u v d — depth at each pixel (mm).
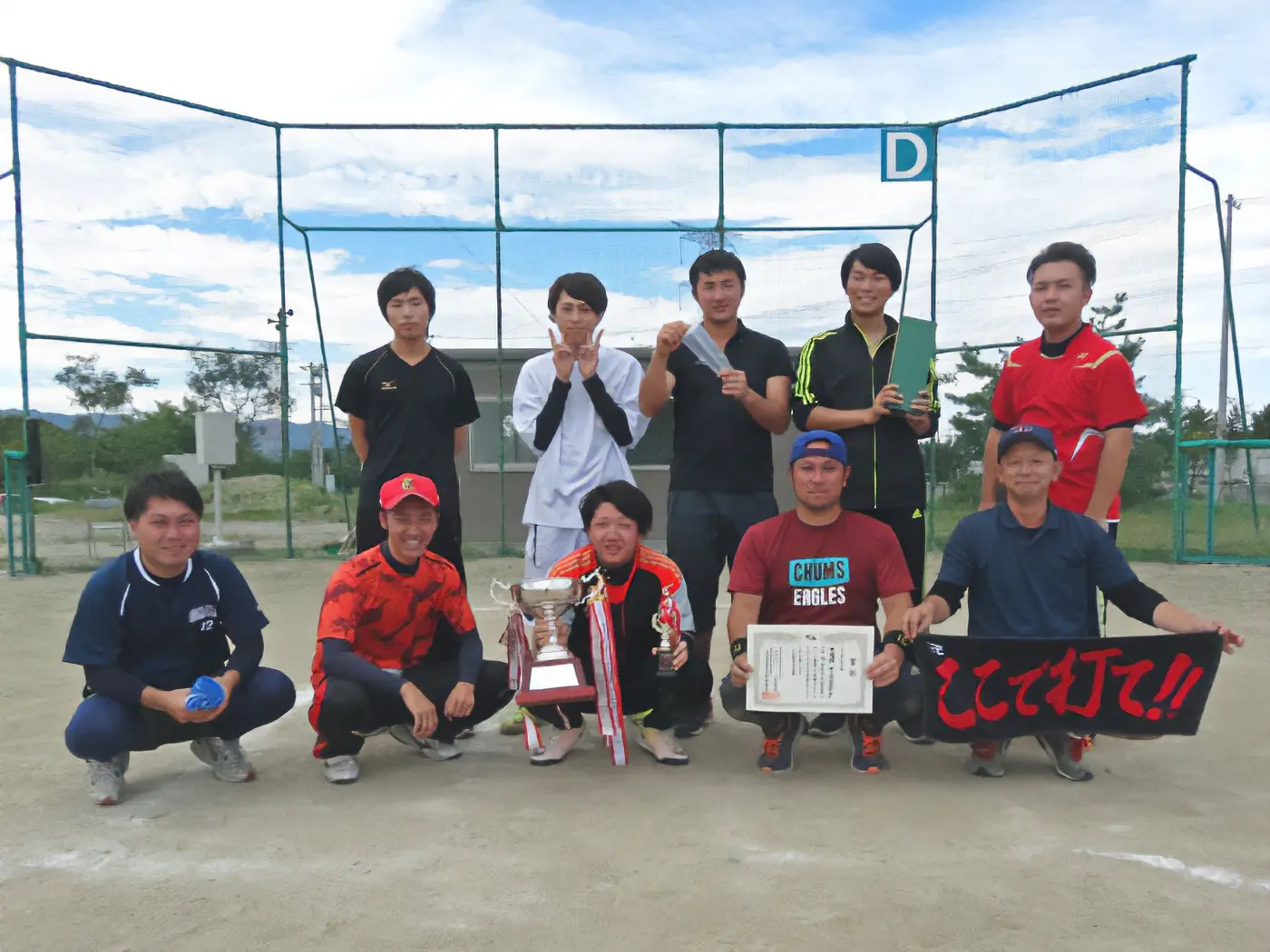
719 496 3912
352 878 2408
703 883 2350
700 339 3936
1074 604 3285
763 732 3439
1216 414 23406
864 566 3369
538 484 3914
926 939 2059
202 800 3037
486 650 5551
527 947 2041
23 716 4082
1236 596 7223
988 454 3969
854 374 3812
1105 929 2100
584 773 3312
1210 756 3453
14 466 8984
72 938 2104
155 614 3082
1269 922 2133
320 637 3250
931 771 3322
